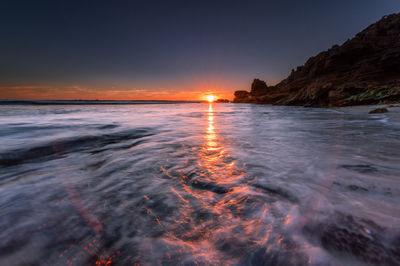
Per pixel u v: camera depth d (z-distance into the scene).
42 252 1.21
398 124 7.50
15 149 4.01
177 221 1.52
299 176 2.43
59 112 17.92
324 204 1.70
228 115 16.84
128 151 4.00
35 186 2.22
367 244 1.20
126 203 1.81
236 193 1.98
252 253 1.17
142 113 18.45
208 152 3.85
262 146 4.36
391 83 24.53
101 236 1.35
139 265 1.10
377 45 34.91
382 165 2.81
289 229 1.37
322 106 27.78
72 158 3.50
